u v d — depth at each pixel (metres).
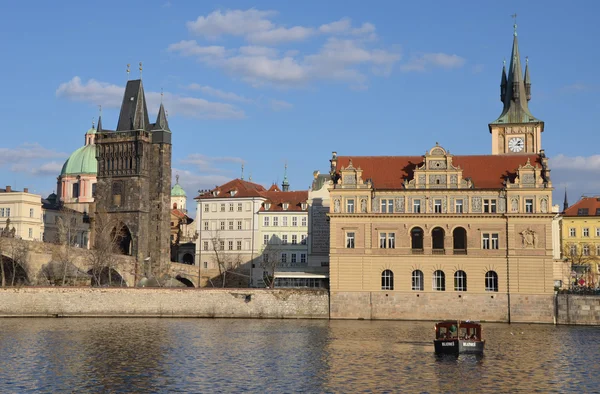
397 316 138.25
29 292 144.25
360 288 139.75
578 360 87.19
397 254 139.25
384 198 141.12
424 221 139.38
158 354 90.38
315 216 190.62
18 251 157.75
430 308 137.62
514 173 142.50
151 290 146.12
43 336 107.50
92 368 80.12
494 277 137.50
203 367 81.25
